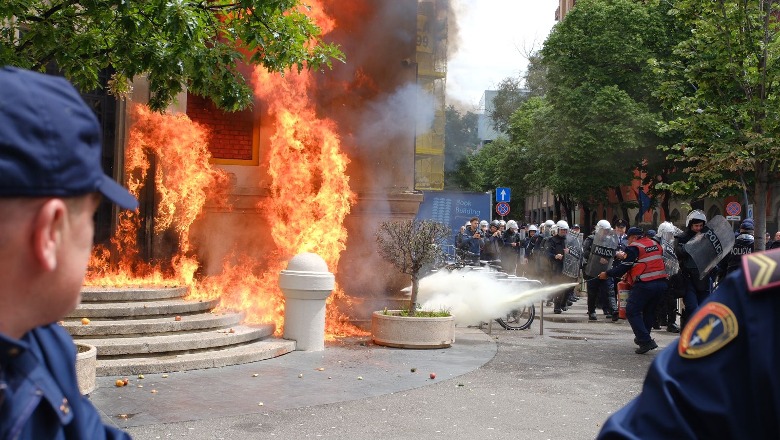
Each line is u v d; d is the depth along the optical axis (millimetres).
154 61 7262
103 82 13039
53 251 1157
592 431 6523
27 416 1155
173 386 7812
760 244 15180
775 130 14898
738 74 15312
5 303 1161
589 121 35406
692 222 12781
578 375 9227
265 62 8023
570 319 16406
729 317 1217
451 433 6340
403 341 10891
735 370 1189
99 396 7270
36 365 1211
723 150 15156
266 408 6980
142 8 7164
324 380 8367
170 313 9867
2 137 1079
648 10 35531
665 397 1229
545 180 42125
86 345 7469
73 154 1149
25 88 1119
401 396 7699
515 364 9930
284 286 10375
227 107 8164
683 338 1282
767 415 1149
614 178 36156
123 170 12938
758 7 15117
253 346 9844
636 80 35469
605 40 34812
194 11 7523
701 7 15547
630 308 11312
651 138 34906
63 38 7418
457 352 10773
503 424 6695
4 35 7477
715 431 1179
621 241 17516
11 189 1094
